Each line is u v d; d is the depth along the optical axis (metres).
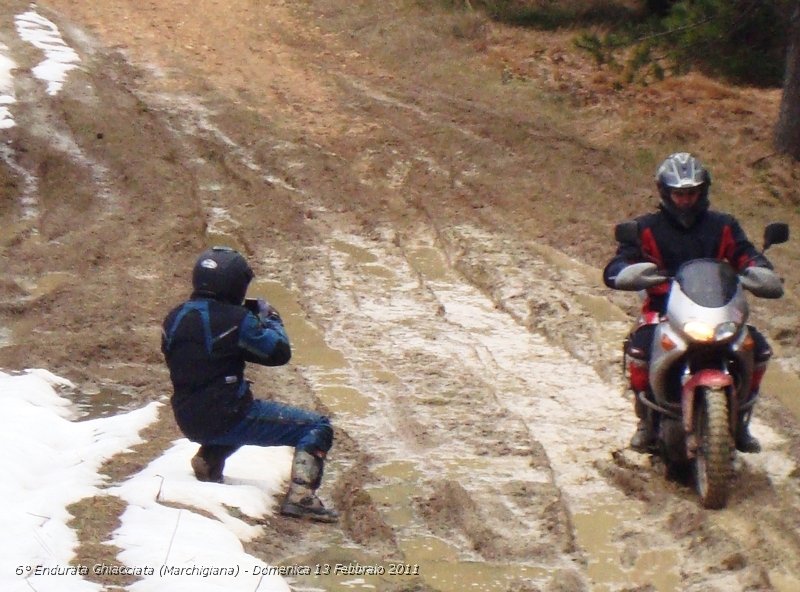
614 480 10.90
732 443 9.77
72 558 7.99
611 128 26.47
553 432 12.15
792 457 11.33
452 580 8.95
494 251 18.95
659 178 10.64
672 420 10.42
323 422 10.03
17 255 18.30
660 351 10.12
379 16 37.19
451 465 11.26
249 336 9.77
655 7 37.69
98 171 22.94
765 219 20.38
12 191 21.48
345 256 18.95
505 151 24.73
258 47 33.88
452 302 16.84
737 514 9.94
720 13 25.70
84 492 9.30
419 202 21.66
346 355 14.55
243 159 24.19
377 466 11.23
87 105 26.52
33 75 28.14
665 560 9.33
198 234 19.59
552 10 38.59
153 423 11.82
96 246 18.77
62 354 14.09
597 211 20.98
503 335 15.42
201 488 9.74
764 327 15.22
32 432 10.89
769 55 32.06
